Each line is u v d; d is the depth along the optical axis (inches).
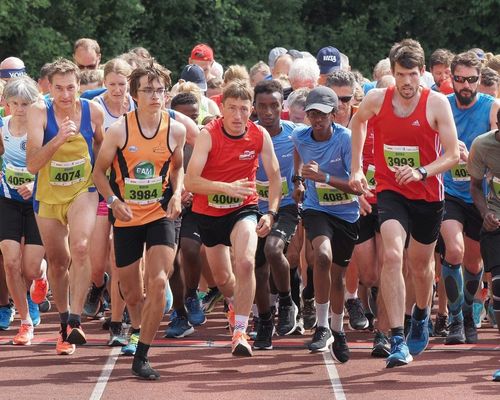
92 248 574.2
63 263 502.0
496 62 660.1
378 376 470.3
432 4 1541.6
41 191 491.2
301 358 507.5
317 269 493.4
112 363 494.6
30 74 1248.2
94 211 491.8
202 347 535.2
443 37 1556.3
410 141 465.7
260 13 1439.5
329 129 508.1
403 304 464.4
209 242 508.1
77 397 433.4
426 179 466.3
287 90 686.5
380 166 474.3
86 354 514.9
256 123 528.7
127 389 446.0
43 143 482.3
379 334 511.5
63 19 1288.1
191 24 1413.6
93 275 589.3
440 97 462.6
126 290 486.9
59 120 483.5
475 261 547.8
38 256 537.6
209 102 695.7
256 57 1449.3
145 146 457.4
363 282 562.3
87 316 624.4
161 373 475.8
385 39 1540.4
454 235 536.1
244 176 490.6
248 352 483.5
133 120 458.0
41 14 1273.4
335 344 497.0
